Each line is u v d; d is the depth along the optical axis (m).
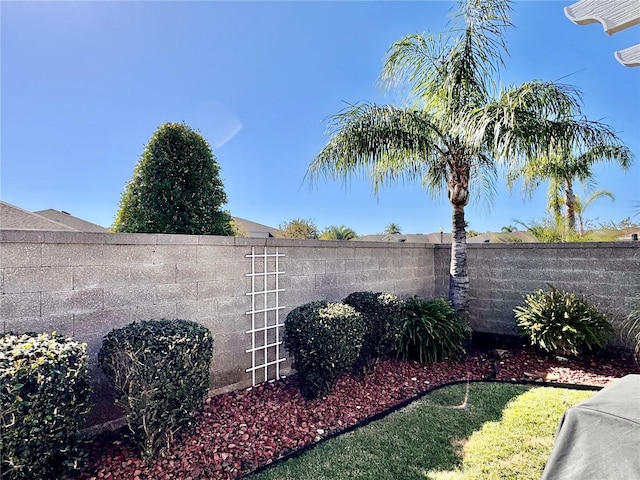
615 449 1.54
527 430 3.28
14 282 2.69
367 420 3.54
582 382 4.61
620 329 5.58
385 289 6.45
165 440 2.74
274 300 4.61
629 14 2.49
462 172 6.04
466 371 5.12
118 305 3.23
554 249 6.27
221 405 3.74
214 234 5.75
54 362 2.15
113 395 3.17
